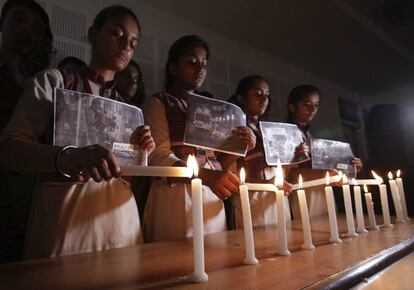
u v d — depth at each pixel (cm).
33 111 76
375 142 462
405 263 67
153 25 245
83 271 56
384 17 309
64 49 191
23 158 66
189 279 49
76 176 63
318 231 102
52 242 76
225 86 289
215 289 45
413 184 187
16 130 72
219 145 108
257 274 52
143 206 134
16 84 123
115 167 57
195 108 105
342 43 331
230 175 85
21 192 117
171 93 126
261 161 144
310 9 268
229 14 268
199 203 53
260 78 161
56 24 190
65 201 79
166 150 103
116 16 96
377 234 93
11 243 110
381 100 503
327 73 411
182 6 253
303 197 77
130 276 52
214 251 71
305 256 65
